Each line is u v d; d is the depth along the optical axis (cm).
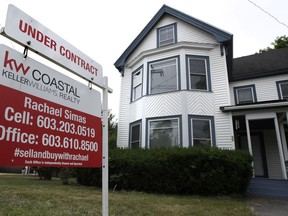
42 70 207
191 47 1048
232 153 740
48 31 220
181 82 996
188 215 445
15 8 192
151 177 766
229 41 1020
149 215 433
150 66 1098
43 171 1426
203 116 955
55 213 418
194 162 726
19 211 422
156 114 1004
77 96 243
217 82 1000
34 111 193
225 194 726
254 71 1343
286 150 1110
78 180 971
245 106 896
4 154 165
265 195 743
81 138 236
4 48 178
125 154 827
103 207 244
